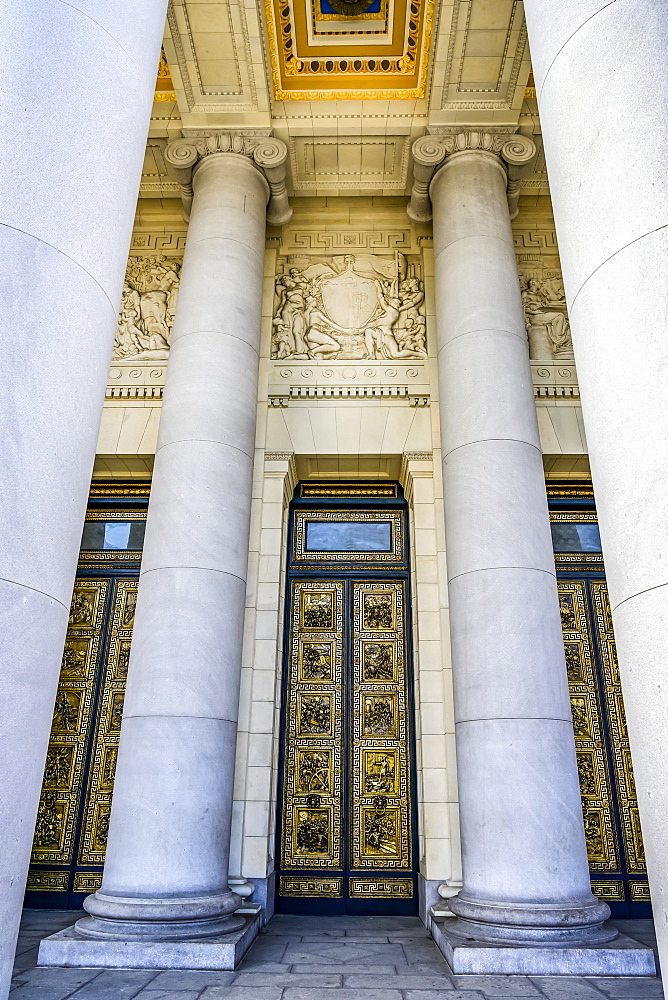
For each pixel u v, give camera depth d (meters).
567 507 10.98
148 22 4.65
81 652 10.37
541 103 4.38
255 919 7.51
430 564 9.92
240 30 9.56
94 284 3.72
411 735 9.91
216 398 8.41
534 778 6.51
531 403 8.38
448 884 8.20
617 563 3.30
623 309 3.41
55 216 3.54
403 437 10.56
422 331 11.20
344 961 6.49
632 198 3.51
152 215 12.13
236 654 7.61
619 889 9.15
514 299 8.95
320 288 11.59
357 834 9.51
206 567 7.57
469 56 9.86
